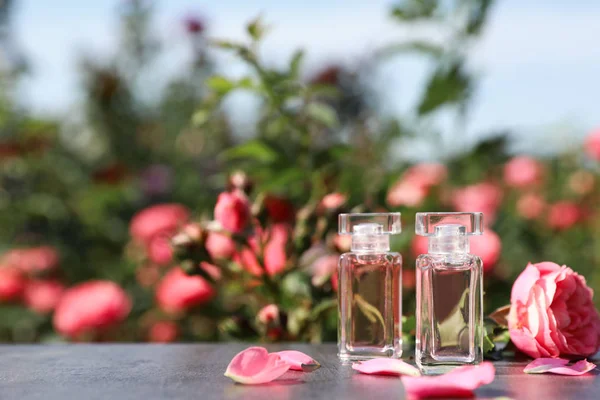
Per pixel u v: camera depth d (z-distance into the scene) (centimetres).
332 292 86
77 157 221
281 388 65
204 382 67
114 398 62
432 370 69
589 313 73
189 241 84
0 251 165
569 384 66
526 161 171
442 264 70
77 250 172
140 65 265
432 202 121
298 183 98
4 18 219
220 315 118
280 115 95
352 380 67
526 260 135
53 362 75
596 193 183
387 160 123
